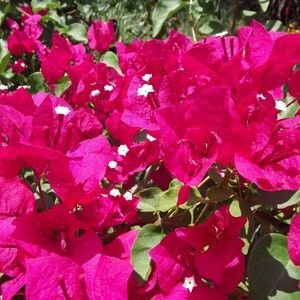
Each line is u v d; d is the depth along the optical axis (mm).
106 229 286
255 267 228
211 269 218
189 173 226
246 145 222
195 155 229
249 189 253
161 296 233
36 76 480
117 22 915
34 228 226
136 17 970
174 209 270
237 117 220
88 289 213
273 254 229
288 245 215
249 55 253
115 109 331
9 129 222
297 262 215
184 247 230
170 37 346
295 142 225
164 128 220
